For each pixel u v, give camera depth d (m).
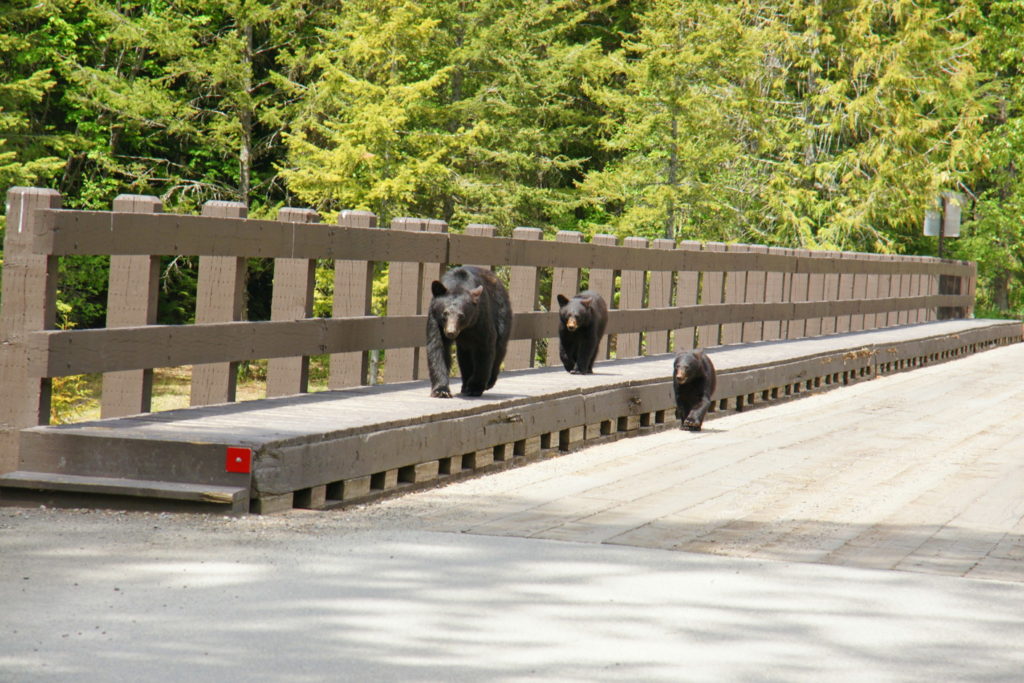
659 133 69.69
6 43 53.66
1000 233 90.44
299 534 12.79
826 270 43.09
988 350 56.41
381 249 20.84
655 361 29.55
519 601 10.34
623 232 68.00
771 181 73.50
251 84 61.31
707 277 34.88
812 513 15.32
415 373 22.73
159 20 57.28
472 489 16.94
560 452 21.34
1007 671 8.80
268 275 67.62
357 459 15.34
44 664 8.27
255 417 16.19
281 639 9.03
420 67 64.50
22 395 14.35
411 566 11.48
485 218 63.28
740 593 10.88
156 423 15.30
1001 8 85.69
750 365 29.03
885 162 73.25
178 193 62.91
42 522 12.96
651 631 9.57
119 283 16.25
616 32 78.56
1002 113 92.56
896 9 74.38
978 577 11.85
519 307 26.00
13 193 14.35
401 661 8.61
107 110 61.00
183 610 9.69
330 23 64.38
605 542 12.95
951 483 18.23
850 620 10.06
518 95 66.62
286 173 56.75
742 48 70.25
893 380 39.06
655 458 20.41
